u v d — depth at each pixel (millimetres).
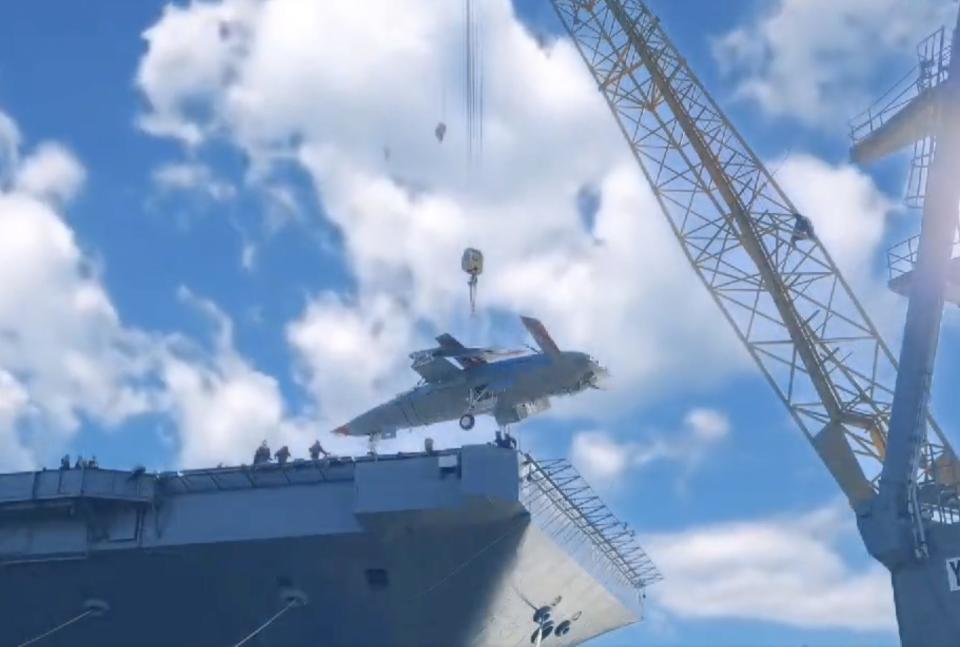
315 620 38750
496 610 39750
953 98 32375
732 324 44250
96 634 39969
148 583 37875
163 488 36938
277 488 36500
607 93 47062
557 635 46344
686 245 45250
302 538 35688
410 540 35844
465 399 51875
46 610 39125
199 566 37094
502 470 34062
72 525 36969
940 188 32281
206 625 39281
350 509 35688
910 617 31516
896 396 32656
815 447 42750
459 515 34656
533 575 39031
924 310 32406
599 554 43531
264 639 39688
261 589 37844
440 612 38719
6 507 36312
